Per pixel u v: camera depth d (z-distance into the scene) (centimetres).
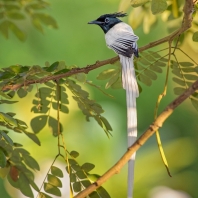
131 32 769
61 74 744
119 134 1194
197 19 943
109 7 1218
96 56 1216
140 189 1309
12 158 794
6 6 1045
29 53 1201
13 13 1054
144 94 1252
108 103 1202
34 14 1055
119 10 1060
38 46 1204
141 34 1232
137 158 1318
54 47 1209
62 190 1038
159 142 663
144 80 820
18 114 1098
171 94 1252
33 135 768
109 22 867
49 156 1130
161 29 1227
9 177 800
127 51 744
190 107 1341
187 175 1354
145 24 1134
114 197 1245
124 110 1212
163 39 773
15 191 1129
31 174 801
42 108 812
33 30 1196
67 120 1109
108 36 770
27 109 1098
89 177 758
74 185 756
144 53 810
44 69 743
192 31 959
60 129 815
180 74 805
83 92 779
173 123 1348
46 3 1055
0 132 722
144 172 1316
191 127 1347
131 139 670
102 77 802
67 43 1213
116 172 649
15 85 742
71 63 1211
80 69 750
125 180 1250
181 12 986
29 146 1121
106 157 1172
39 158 1124
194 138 1351
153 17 1123
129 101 710
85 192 665
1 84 744
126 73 739
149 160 1321
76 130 1133
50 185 762
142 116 1259
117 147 1191
